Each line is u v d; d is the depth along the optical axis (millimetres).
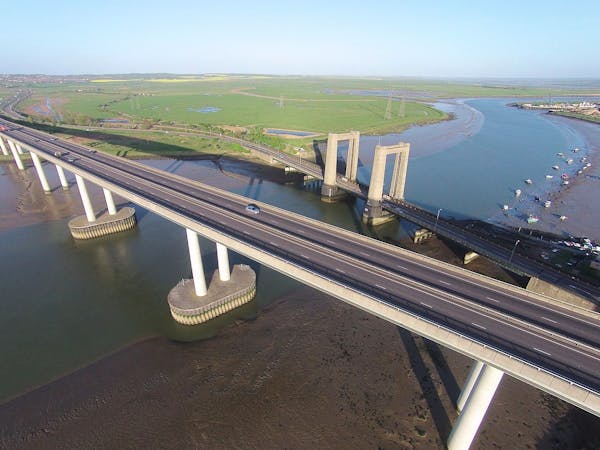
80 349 57344
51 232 95938
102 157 112000
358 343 59500
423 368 54719
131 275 76438
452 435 42562
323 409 48250
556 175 151250
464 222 107000
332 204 124062
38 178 141125
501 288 47812
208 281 70312
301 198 129125
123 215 97875
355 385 51844
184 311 61281
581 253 85812
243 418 47031
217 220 63906
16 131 155875
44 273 77125
